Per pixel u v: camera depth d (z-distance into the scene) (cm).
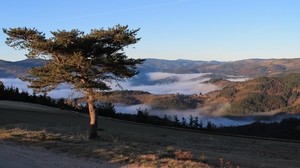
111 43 3494
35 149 1953
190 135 6338
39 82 3375
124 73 3612
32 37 3366
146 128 7419
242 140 5809
